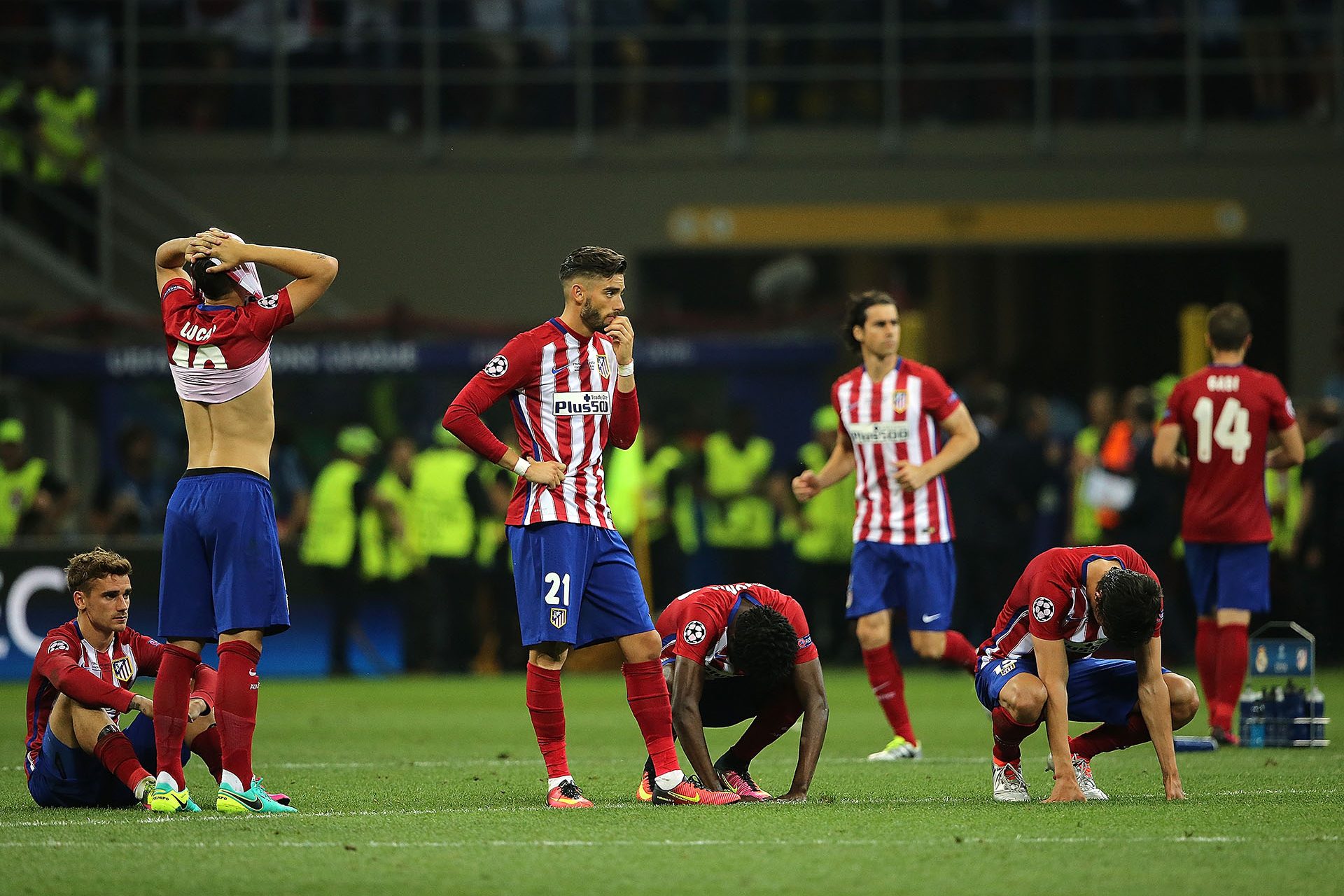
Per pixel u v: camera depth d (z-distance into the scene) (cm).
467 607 5728
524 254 7356
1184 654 5372
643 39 7569
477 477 5666
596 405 2270
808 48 7588
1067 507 5788
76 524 6041
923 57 7544
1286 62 7312
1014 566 5438
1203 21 7438
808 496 3228
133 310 7050
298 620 5606
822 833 1972
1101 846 1877
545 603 2236
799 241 7375
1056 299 8444
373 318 6244
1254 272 8031
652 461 5688
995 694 2266
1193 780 2584
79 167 6944
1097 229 7325
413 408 6047
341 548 5553
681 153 7388
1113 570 2158
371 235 7338
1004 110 7450
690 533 5828
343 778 2717
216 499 2172
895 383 3120
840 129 7412
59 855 1836
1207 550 3212
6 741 3478
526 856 1820
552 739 2278
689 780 2288
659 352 6034
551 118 7475
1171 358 8356
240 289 2259
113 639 2330
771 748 3288
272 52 7469
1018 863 1775
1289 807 2203
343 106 7406
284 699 4653
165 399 6053
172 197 7281
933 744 3347
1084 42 7462
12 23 7406
